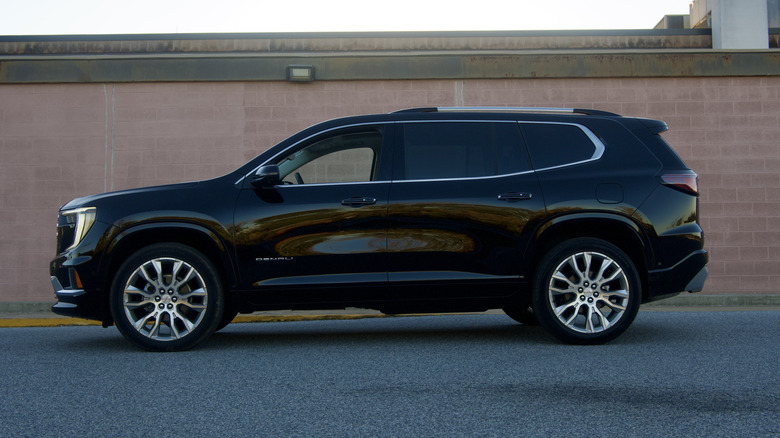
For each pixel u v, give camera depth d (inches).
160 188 246.2
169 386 186.2
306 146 251.1
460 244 241.4
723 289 452.1
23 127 453.1
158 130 453.4
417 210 241.1
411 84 456.8
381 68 454.9
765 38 483.2
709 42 497.0
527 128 252.4
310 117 455.2
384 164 247.4
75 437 142.1
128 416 157.2
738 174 456.1
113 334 293.0
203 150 453.4
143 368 210.5
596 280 240.4
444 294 241.9
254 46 480.1
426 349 239.1
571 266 240.5
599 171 247.4
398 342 256.7
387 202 241.4
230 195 242.8
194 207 240.4
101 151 452.4
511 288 243.1
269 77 452.4
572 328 241.3
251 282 239.8
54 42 485.7
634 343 246.5
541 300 241.1
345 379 192.5
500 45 490.6
